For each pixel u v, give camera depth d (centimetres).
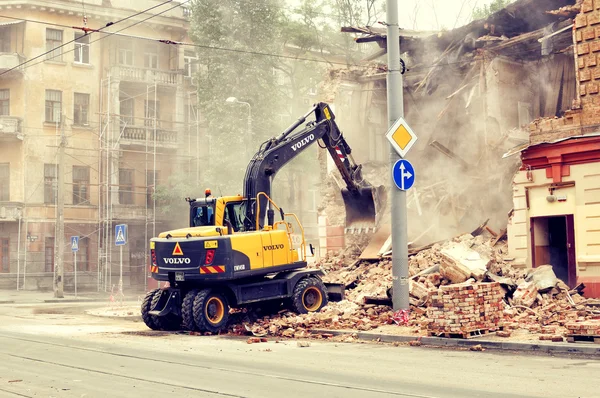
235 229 1809
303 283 1819
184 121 5062
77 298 3553
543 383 906
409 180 1644
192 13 4394
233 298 1750
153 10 5019
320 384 910
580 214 1786
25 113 4619
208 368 1064
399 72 1653
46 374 1008
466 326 1352
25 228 4506
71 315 2333
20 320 2084
